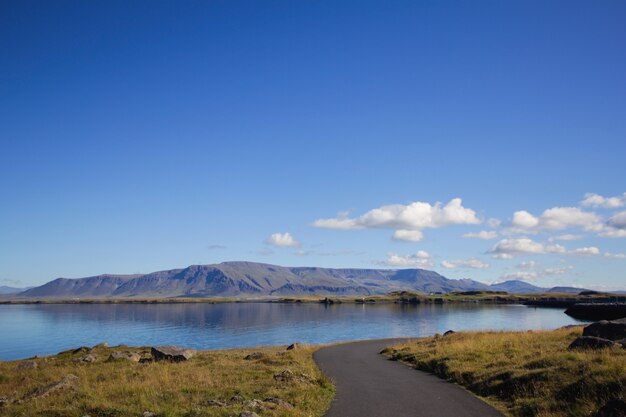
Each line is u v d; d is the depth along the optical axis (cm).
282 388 2086
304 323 12544
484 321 11675
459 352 3069
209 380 2259
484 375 2294
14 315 18862
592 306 12900
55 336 10112
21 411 1678
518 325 10056
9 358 6781
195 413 1558
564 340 3014
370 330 9838
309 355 3884
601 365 1883
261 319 14900
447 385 2325
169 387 2075
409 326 10619
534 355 2497
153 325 13125
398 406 1831
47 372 3023
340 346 4950
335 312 18025
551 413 1576
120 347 4953
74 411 1603
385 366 3141
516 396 1880
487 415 1677
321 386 2217
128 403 1745
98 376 2662
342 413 1717
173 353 3525
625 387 1567
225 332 10506
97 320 15562
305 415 1655
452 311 17262
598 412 1410
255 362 3191
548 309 18438
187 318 16212
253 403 1698
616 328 2756
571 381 1805
